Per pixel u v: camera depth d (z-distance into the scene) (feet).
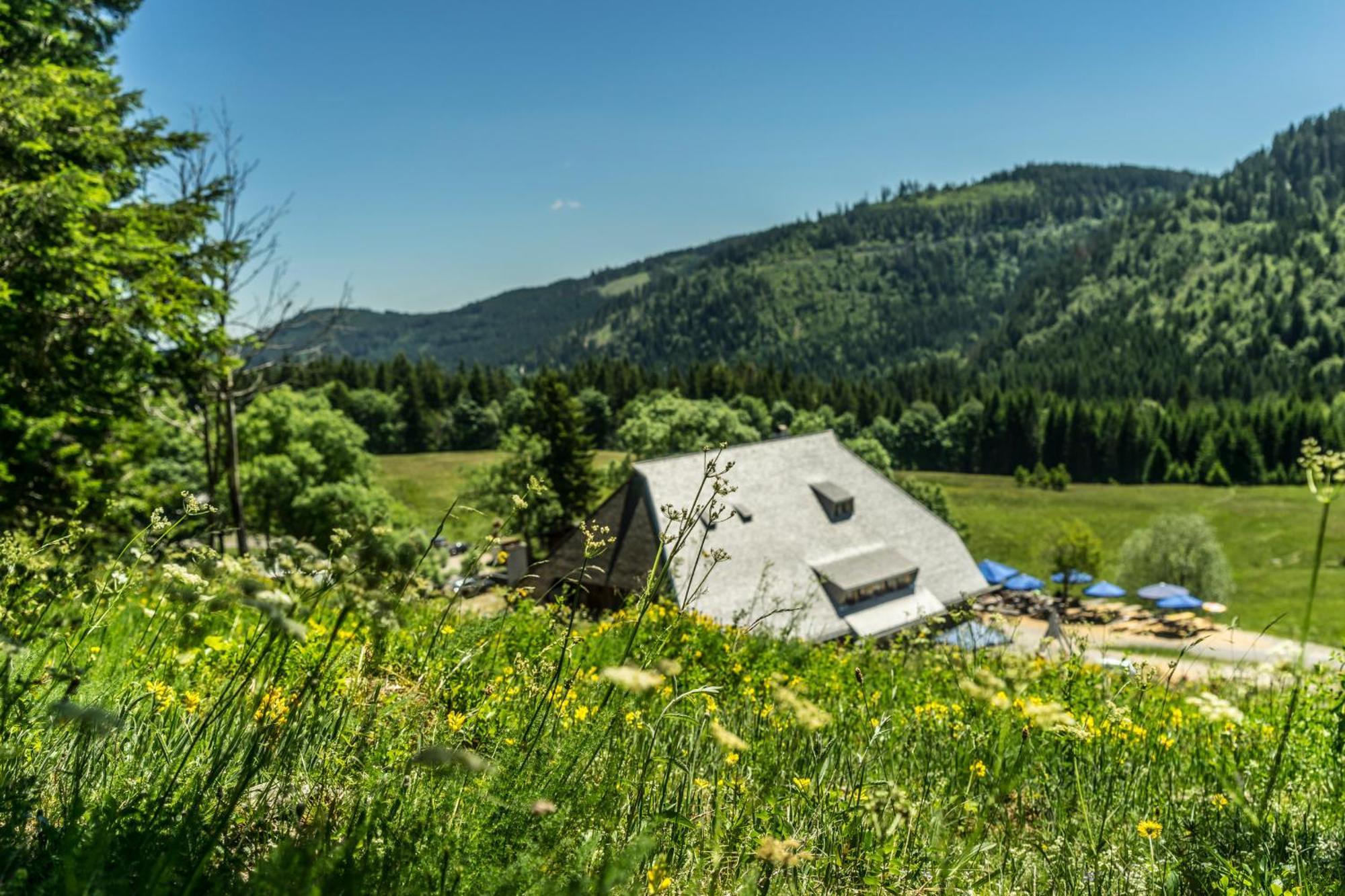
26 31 48.57
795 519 134.21
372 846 6.91
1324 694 15.19
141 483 63.98
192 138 62.08
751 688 15.71
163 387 59.26
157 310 49.60
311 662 11.87
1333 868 10.40
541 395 190.19
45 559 12.23
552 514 167.94
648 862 7.64
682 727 10.43
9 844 6.49
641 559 118.73
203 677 11.90
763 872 8.28
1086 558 225.97
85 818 7.24
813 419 392.88
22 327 44.57
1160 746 14.85
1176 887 9.80
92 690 9.84
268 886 5.85
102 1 59.47
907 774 12.89
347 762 9.25
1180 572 200.85
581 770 8.46
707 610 112.27
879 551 135.64
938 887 9.14
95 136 51.88
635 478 126.11
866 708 16.51
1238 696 19.51
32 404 49.42
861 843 9.39
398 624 9.52
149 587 14.98
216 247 64.64
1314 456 7.64
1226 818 11.77
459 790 7.62
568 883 6.11
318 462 137.08
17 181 45.34
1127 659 14.73
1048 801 12.26
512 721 11.18
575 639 15.19
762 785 10.60
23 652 9.50
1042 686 18.66
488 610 17.44
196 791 7.57
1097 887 9.69
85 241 45.14
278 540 10.07
